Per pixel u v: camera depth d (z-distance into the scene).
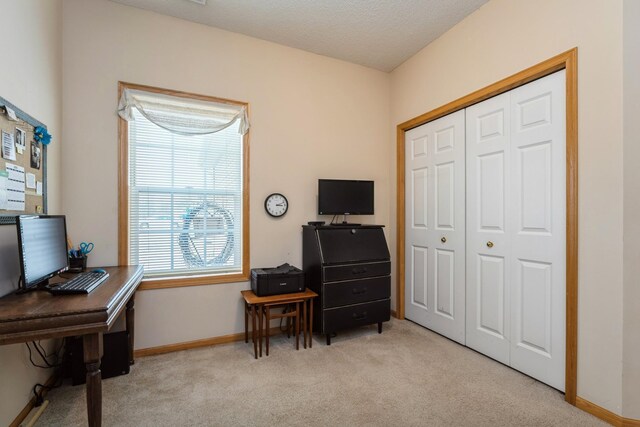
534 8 2.00
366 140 3.36
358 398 1.83
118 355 2.09
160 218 2.55
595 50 1.68
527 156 2.10
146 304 2.44
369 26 2.65
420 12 2.46
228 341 2.68
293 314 2.51
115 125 2.35
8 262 1.50
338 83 3.22
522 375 2.10
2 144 1.45
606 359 1.62
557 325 1.91
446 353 2.45
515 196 2.18
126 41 2.38
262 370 2.17
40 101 1.86
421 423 1.61
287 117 2.97
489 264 2.37
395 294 3.35
